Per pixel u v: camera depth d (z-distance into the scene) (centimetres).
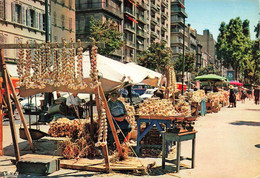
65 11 3834
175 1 8212
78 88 640
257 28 2939
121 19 5181
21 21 3064
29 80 625
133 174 555
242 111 2055
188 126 595
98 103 570
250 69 7662
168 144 703
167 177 540
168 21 7888
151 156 686
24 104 1667
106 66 652
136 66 959
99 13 4497
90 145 647
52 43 603
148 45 6506
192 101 1515
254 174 563
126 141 675
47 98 1314
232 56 7531
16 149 602
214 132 1059
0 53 616
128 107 817
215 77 2217
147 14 6481
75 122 791
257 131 1096
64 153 638
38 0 3303
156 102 741
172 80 1105
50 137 809
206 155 714
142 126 806
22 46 618
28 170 544
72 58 591
